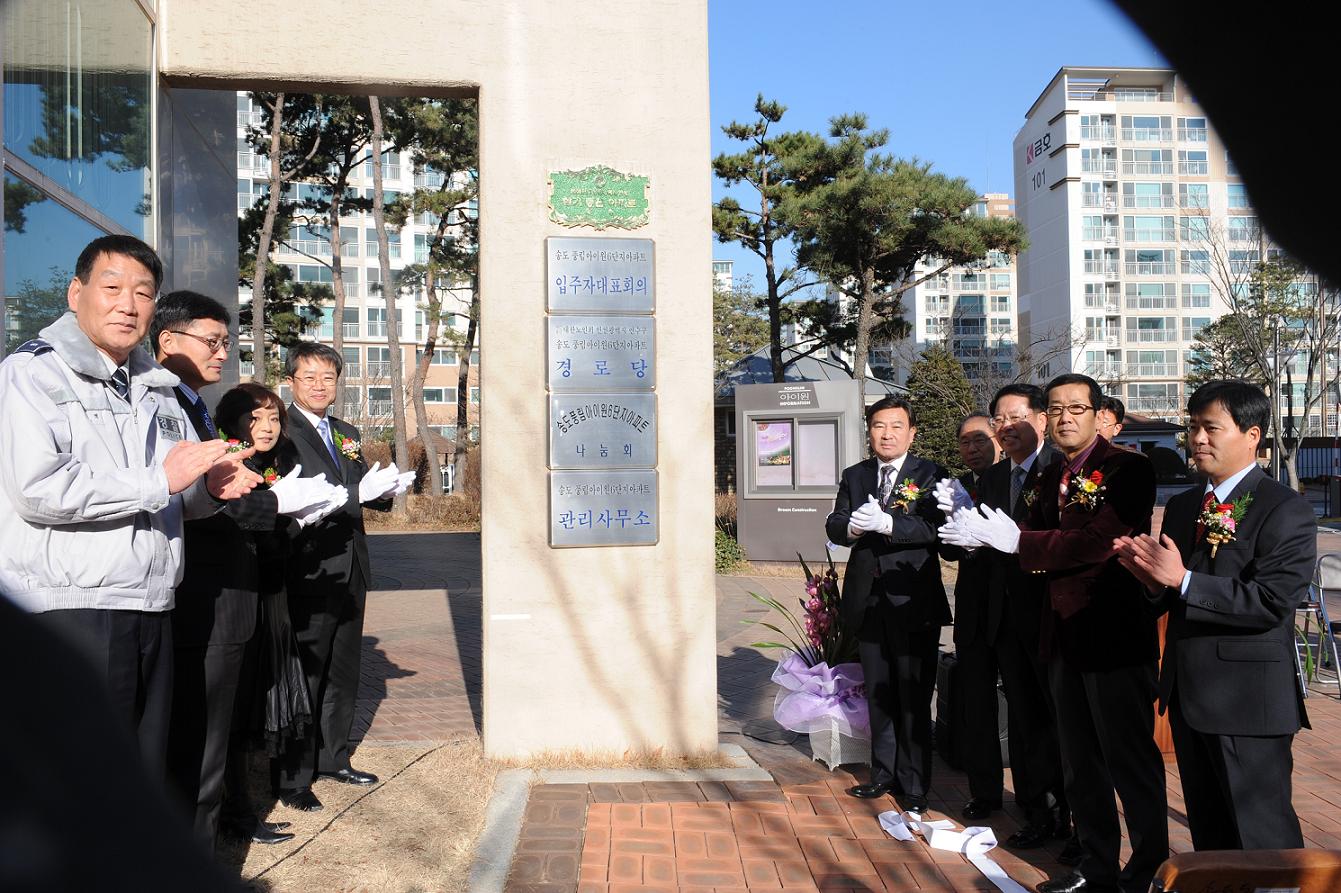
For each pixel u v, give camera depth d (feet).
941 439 91.76
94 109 14.94
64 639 2.25
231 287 24.97
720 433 111.96
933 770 18.29
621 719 17.84
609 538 17.76
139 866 2.06
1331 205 2.76
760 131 97.60
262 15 17.20
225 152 24.31
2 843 1.87
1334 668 25.68
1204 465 11.53
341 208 103.60
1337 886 6.21
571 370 17.74
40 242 13.14
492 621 17.52
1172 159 227.61
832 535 16.52
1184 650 11.12
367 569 16.80
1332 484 96.07
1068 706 12.53
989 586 15.12
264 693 13.73
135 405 9.84
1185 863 6.24
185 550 11.69
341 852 13.41
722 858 13.58
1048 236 236.43
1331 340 98.58
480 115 17.79
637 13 18.16
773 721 21.74
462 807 15.31
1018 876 13.23
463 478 109.50
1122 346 225.15
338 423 17.37
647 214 18.11
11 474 8.69
